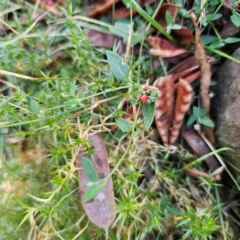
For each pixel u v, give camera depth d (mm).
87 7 191
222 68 187
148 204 181
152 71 191
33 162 190
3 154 190
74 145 175
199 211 170
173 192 189
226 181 196
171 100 180
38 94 184
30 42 188
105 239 184
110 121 191
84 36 178
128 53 182
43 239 185
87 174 163
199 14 181
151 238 190
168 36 182
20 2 191
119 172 178
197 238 166
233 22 174
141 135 191
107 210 169
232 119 171
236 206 195
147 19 174
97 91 189
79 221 182
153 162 195
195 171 188
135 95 175
